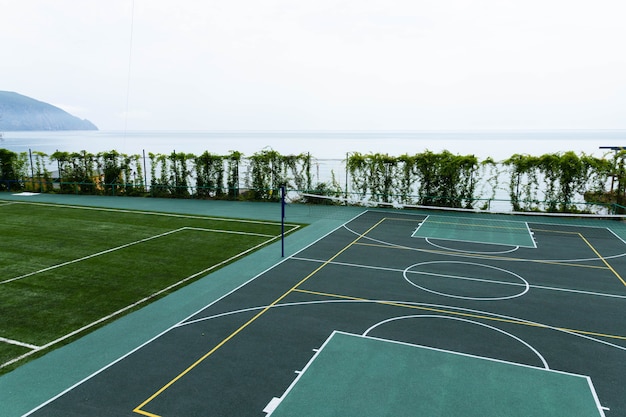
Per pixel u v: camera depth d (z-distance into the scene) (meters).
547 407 6.26
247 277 12.15
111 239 16.34
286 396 6.55
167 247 15.26
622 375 7.12
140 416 6.08
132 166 28.09
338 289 11.17
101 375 7.20
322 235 17.08
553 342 8.30
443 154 23.34
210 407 6.29
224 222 19.53
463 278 11.98
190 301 10.45
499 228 18.44
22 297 10.69
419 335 8.59
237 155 26.34
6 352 8.02
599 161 20.80
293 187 25.78
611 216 19.73
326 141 155.75
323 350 7.98
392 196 24.34
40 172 29.75
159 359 7.71
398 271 12.59
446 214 21.81
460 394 6.59
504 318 9.40
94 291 11.12
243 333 8.72
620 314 9.60
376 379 7.00
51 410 6.24
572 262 13.45
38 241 16.00
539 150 80.62
